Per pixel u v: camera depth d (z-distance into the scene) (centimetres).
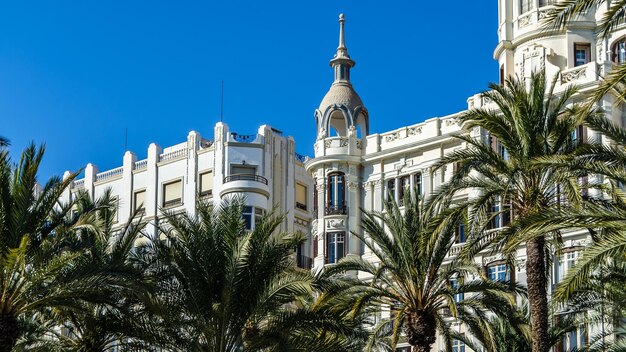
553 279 7031
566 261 7044
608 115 7131
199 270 5284
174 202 9800
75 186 10512
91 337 5722
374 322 7031
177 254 5309
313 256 8419
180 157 9862
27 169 4969
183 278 5325
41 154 4994
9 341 4900
